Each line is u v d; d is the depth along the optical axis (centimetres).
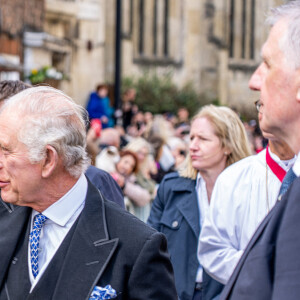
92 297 220
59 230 237
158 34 3594
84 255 227
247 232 295
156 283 225
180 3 3659
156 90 2912
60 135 226
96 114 1695
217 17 3806
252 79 197
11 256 239
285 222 158
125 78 2930
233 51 4056
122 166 605
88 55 2402
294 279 151
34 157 225
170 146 893
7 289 236
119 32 1565
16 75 1622
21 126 225
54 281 228
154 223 396
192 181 392
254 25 4109
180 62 3662
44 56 1912
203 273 358
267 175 291
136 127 1670
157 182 775
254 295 162
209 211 308
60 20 2256
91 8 2394
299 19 176
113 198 346
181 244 376
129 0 3344
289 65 176
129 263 227
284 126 182
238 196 298
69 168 232
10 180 230
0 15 1555
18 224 244
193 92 3136
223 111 395
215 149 385
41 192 232
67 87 2281
